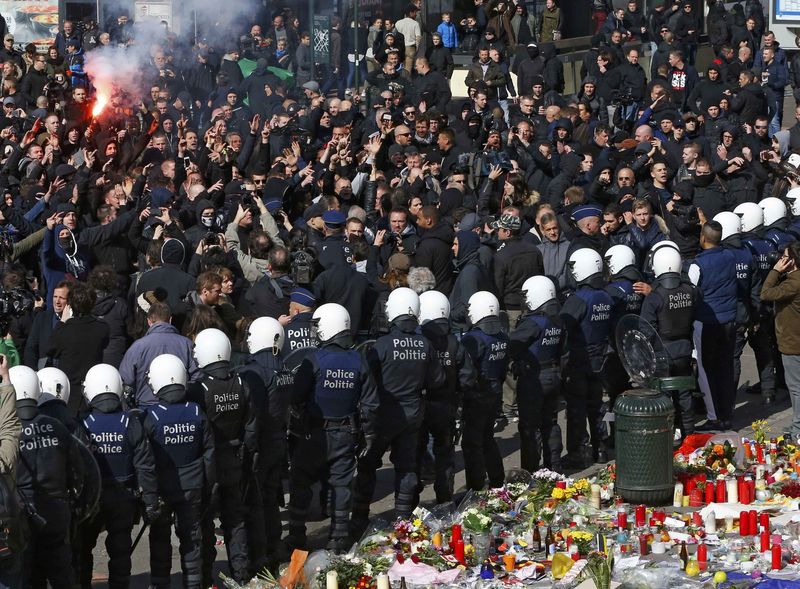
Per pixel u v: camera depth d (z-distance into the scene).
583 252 18.33
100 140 26.17
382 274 20.05
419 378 15.63
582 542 14.71
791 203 22.42
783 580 13.52
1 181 24.44
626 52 37.03
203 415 13.65
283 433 15.16
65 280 17.59
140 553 15.73
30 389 12.66
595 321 18.20
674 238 21.67
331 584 13.13
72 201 22.20
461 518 15.43
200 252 19.28
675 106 32.16
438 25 37.72
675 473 17.33
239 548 14.46
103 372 13.30
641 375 16.97
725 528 15.49
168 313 15.60
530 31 38.47
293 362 15.71
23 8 38.72
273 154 26.88
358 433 15.23
